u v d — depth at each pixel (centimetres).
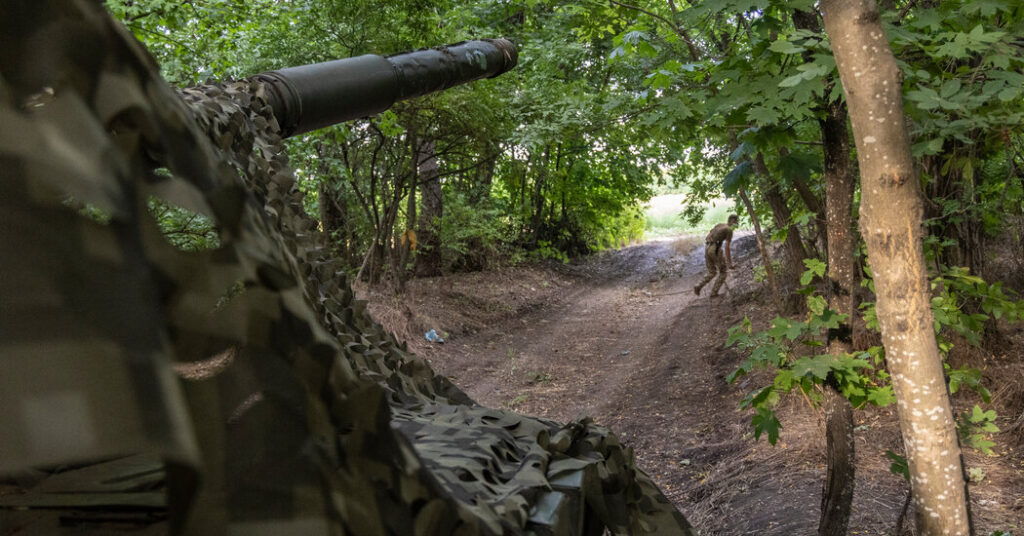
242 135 191
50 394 31
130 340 35
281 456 46
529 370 1007
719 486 561
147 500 55
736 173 355
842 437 330
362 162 1213
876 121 182
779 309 820
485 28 1227
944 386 193
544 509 102
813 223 787
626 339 1168
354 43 958
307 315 52
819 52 278
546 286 1653
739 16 444
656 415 771
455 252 1598
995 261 830
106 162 40
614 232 2366
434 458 109
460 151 1261
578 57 1051
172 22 646
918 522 200
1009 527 423
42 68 39
